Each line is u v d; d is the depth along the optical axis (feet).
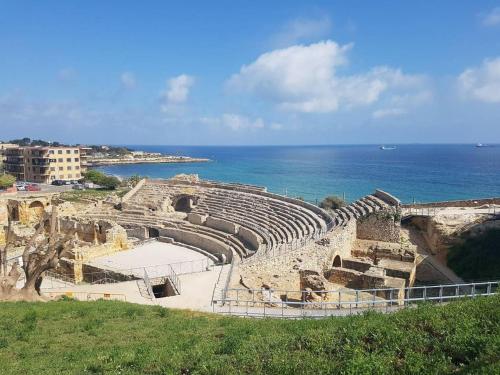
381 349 37.86
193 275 113.60
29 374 43.14
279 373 35.88
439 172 551.18
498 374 29.19
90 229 179.01
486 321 40.34
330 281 108.47
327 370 35.09
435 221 143.23
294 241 137.49
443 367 33.35
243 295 93.97
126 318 68.80
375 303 75.25
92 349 51.55
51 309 73.36
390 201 159.74
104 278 137.80
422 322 42.65
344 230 137.18
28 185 335.06
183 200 248.52
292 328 53.78
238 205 210.79
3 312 70.69
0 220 206.28
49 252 88.84
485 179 452.76
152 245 183.42
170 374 39.29
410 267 116.06
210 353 43.70
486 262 118.93
